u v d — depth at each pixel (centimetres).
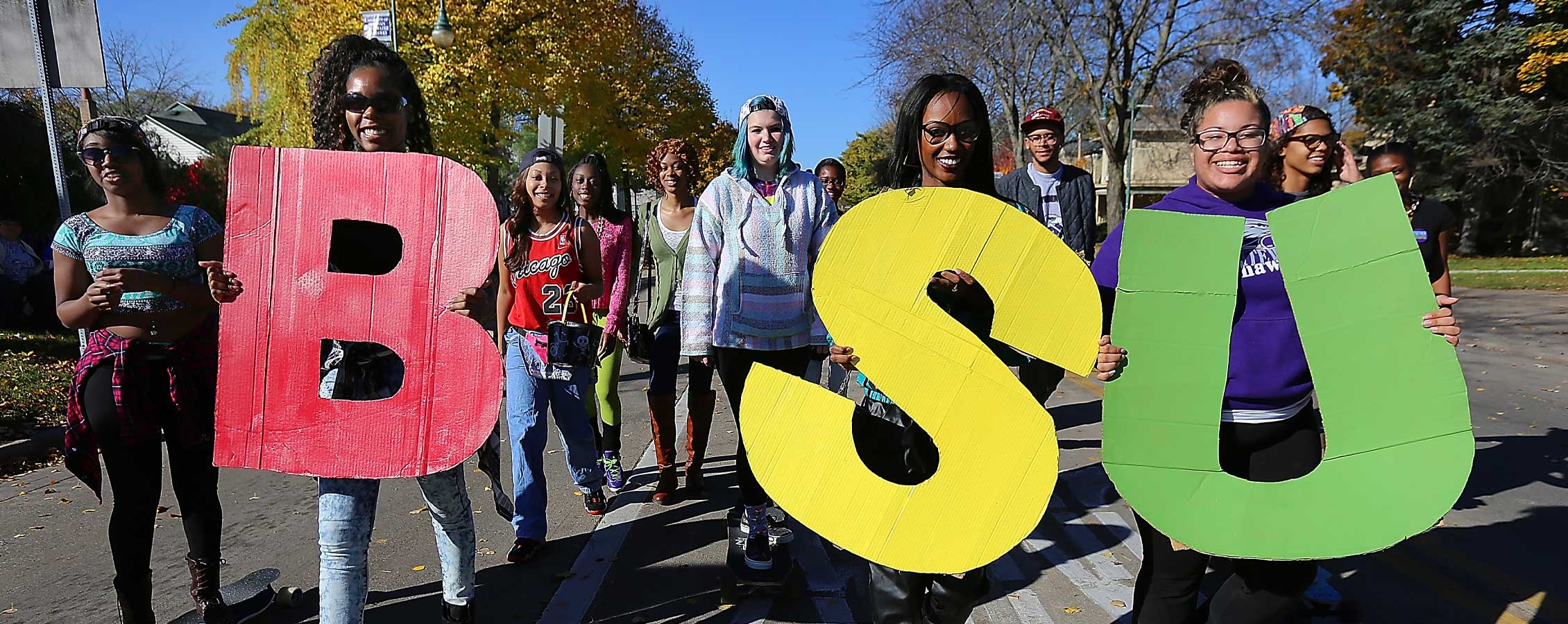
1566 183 2406
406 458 219
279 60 2214
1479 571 343
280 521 423
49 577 351
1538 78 2312
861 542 205
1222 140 214
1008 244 202
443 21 1556
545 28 2023
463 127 1970
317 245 216
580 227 377
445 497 250
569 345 367
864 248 203
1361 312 202
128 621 263
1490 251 2823
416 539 388
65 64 472
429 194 215
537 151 374
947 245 203
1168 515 203
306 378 218
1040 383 223
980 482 203
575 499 447
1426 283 196
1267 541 199
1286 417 216
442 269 216
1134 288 204
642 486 470
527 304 371
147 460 262
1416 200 373
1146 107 2412
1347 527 196
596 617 306
